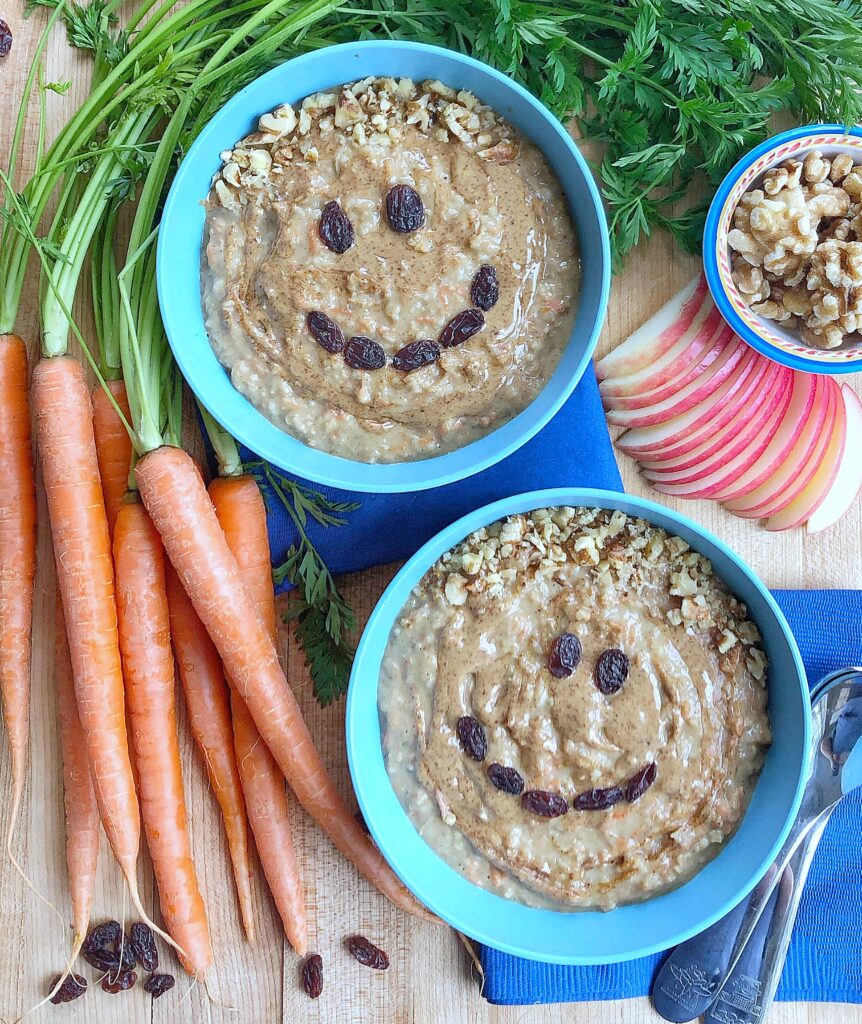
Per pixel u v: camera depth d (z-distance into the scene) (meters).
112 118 0.49
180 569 0.48
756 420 0.51
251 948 0.51
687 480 0.51
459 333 0.46
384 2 0.48
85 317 0.51
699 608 0.47
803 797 0.50
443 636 0.46
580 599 0.46
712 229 0.48
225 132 0.46
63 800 0.51
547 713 0.46
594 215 0.45
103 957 0.50
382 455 0.47
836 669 0.50
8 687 0.49
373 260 0.46
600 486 0.50
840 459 0.51
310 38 0.48
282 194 0.46
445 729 0.46
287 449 0.47
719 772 0.46
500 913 0.46
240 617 0.48
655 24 0.47
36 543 0.50
